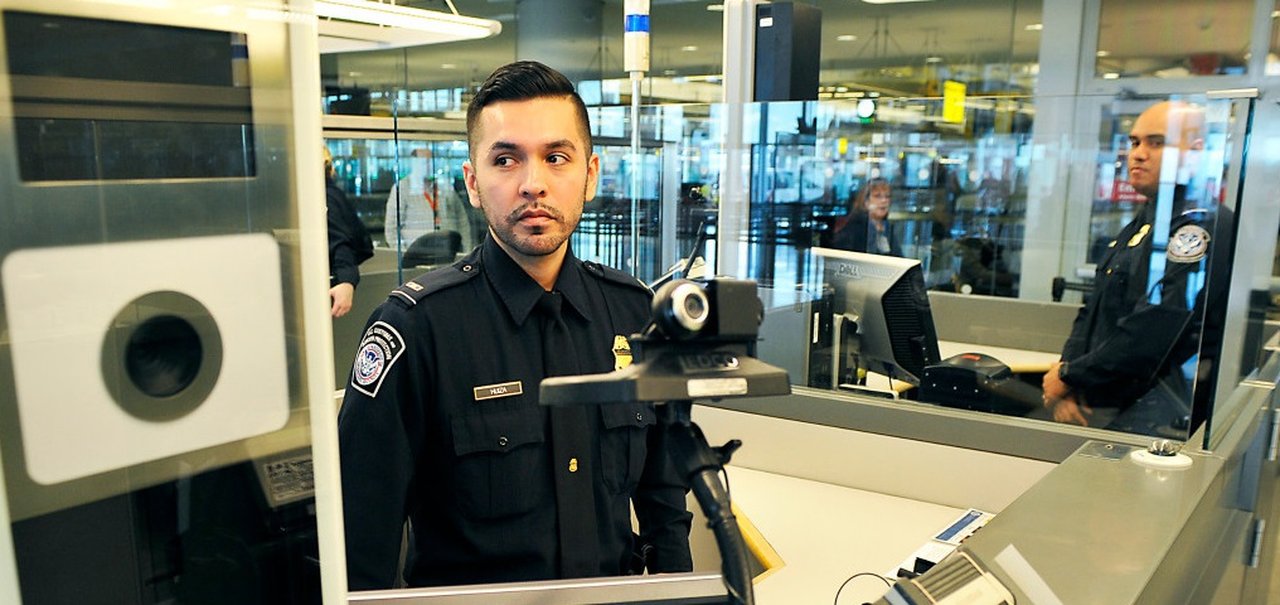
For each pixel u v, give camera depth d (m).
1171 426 1.79
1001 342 3.51
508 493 1.15
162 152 0.46
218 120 0.48
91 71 0.44
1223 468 1.41
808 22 2.23
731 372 0.55
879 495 1.79
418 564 1.18
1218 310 1.49
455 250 3.95
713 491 0.57
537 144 1.09
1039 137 3.78
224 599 0.52
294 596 0.54
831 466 1.84
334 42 2.97
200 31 0.47
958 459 1.70
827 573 1.43
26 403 0.44
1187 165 1.98
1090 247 3.87
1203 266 1.83
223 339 0.50
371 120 3.66
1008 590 0.89
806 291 2.21
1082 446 1.43
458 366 1.15
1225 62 5.35
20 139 0.42
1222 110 1.64
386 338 1.13
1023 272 3.95
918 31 6.83
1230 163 1.59
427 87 8.27
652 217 2.44
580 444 1.19
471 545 1.14
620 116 2.41
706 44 7.91
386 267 3.80
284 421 0.52
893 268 2.03
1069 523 1.07
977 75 6.64
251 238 0.50
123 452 0.47
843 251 2.16
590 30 8.04
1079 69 5.95
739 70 2.29
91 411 0.46
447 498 1.16
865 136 2.47
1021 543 1.00
